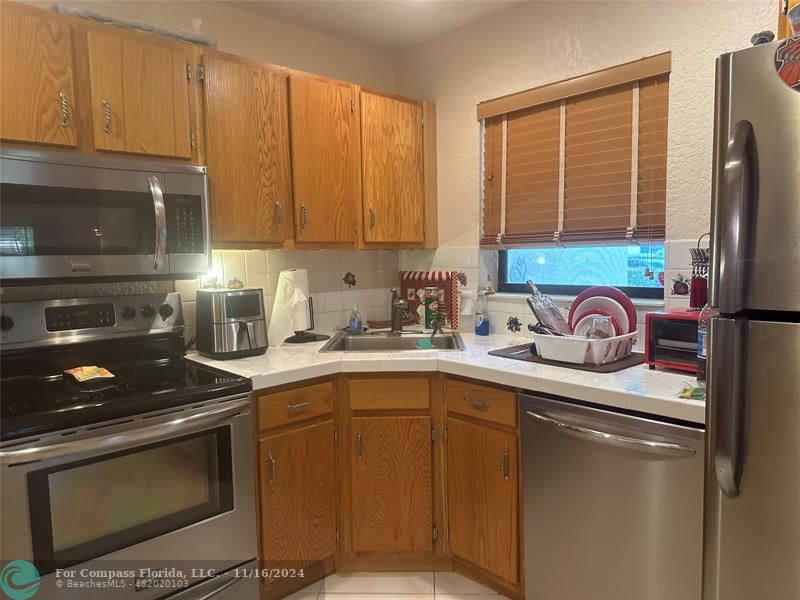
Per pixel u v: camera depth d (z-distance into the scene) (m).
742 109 1.15
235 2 2.37
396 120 2.66
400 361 2.08
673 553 1.50
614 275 2.37
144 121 1.89
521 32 2.42
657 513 1.52
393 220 2.67
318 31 2.69
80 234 1.72
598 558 1.66
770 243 1.13
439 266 2.88
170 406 1.62
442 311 2.85
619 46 2.11
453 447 2.09
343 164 2.47
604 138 2.20
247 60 2.15
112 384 1.73
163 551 1.64
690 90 1.93
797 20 1.17
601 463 1.63
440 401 2.12
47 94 1.68
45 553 1.42
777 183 1.11
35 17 1.66
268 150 2.22
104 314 1.91
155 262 1.87
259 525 1.91
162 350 2.05
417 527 2.16
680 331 1.77
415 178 2.75
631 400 1.54
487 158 2.64
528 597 1.88
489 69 2.56
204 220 1.99
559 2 2.29
